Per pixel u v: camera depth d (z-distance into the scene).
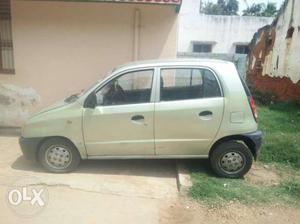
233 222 4.34
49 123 5.41
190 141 5.38
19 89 8.03
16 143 7.18
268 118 9.95
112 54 7.66
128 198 4.85
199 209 4.60
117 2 6.94
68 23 7.55
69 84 7.89
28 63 7.84
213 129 5.33
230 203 4.76
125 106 5.32
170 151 5.46
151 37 7.52
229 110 5.28
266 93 15.24
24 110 8.13
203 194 4.95
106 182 5.35
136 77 5.38
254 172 5.93
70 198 4.79
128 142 5.40
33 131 5.46
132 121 5.32
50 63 7.80
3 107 8.16
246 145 5.56
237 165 5.50
